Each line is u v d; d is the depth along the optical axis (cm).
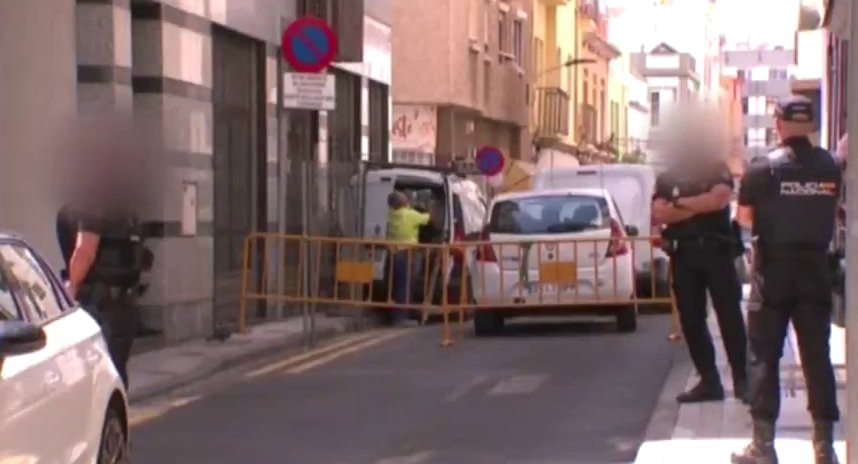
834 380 1068
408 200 2838
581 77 7150
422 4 4594
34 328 795
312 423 1477
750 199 1056
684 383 1692
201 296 2302
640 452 1215
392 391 1711
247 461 1267
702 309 1483
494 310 2400
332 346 2308
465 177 3322
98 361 971
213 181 2367
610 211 2409
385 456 1280
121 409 1021
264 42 2648
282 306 2659
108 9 1980
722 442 1250
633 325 2411
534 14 6069
